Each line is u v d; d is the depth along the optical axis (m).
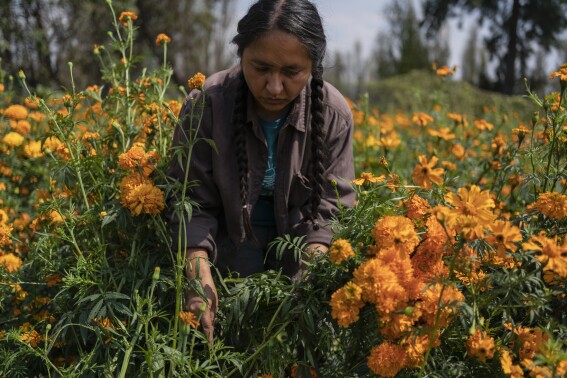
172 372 1.85
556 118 2.28
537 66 20.09
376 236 1.83
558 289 1.84
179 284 1.90
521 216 2.18
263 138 2.17
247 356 2.13
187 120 2.18
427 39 20.58
